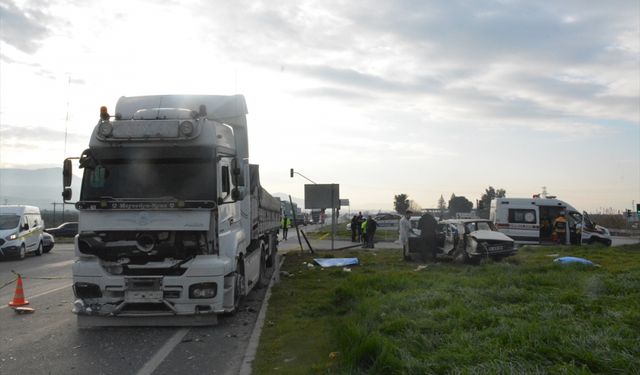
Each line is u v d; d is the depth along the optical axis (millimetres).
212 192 8898
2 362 6988
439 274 13094
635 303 8016
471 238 18453
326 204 25766
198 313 8641
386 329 6750
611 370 4855
